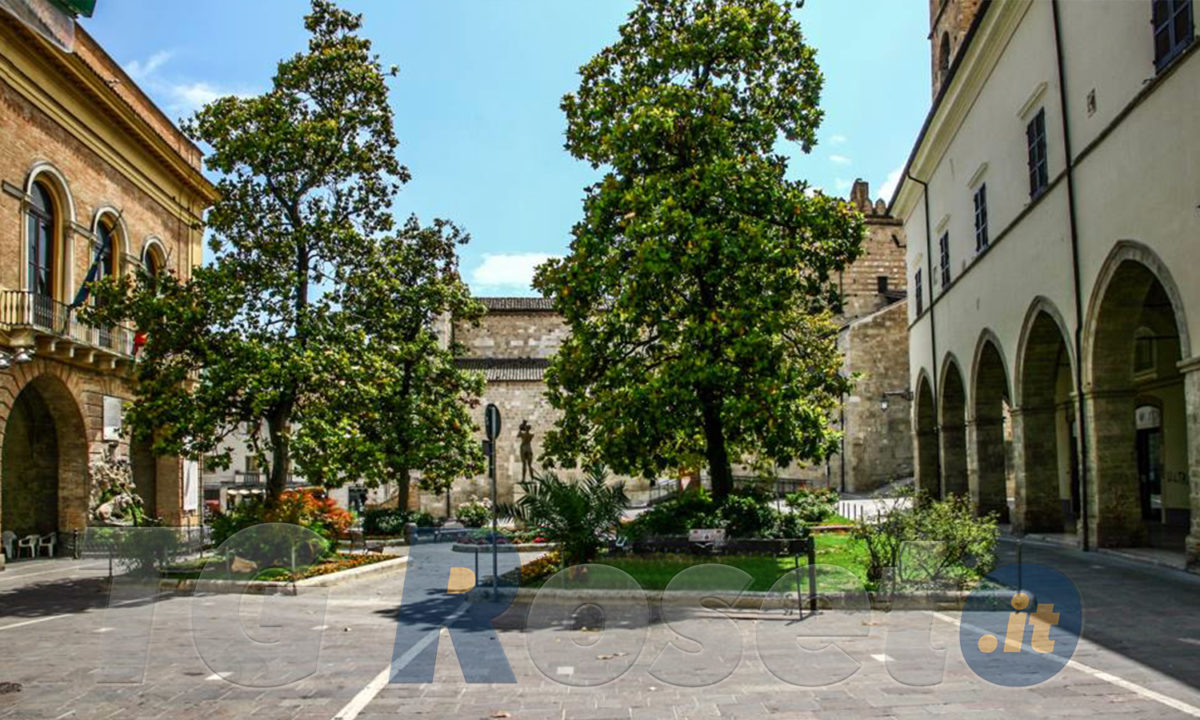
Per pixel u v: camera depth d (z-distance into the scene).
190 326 17.41
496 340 55.19
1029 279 20.69
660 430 17.09
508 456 50.84
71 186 23.36
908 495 13.62
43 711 6.51
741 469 50.56
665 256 16.00
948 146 28.25
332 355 17.08
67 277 23.16
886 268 57.84
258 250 18.80
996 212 23.27
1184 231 13.62
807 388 18.02
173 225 29.59
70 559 22.14
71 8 4.58
